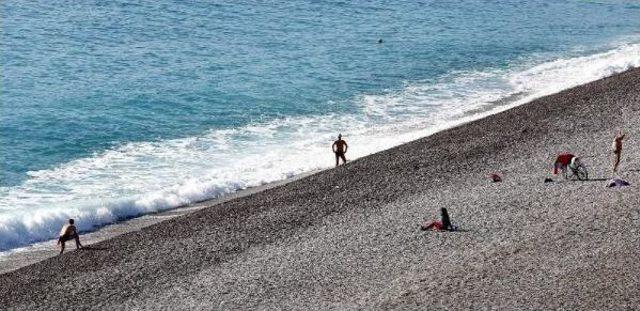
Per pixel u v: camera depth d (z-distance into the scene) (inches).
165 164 2324.1
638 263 1467.8
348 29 4515.3
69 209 1937.7
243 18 4697.3
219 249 1669.5
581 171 1984.5
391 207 1879.9
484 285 1421.0
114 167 2294.5
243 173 2260.1
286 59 3705.7
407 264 1546.5
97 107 2861.7
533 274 1450.5
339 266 1558.8
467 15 5182.1
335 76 3400.6
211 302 1429.6
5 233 1812.3
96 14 4564.5
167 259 1627.7
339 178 2106.3
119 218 1953.7
